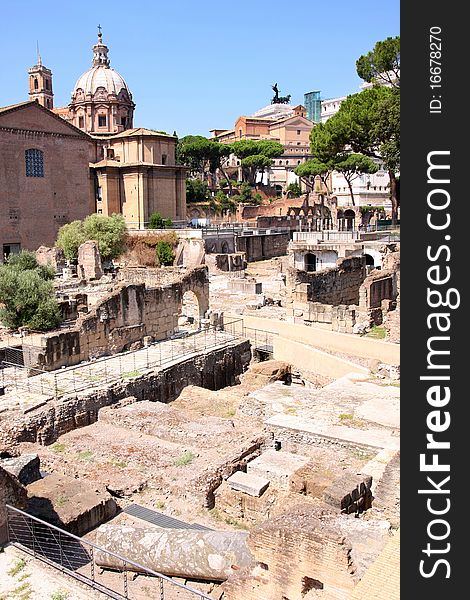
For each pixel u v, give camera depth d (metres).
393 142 60.81
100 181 102.06
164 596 15.35
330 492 17.17
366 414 25.34
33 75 130.62
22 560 14.95
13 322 41.69
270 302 55.09
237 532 15.90
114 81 115.75
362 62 65.56
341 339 36.62
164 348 38.75
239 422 26.12
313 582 12.44
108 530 17.09
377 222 80.75
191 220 114.00
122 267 82.31
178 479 20.94
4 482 15.70
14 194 87.00
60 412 27.48
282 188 162.62
